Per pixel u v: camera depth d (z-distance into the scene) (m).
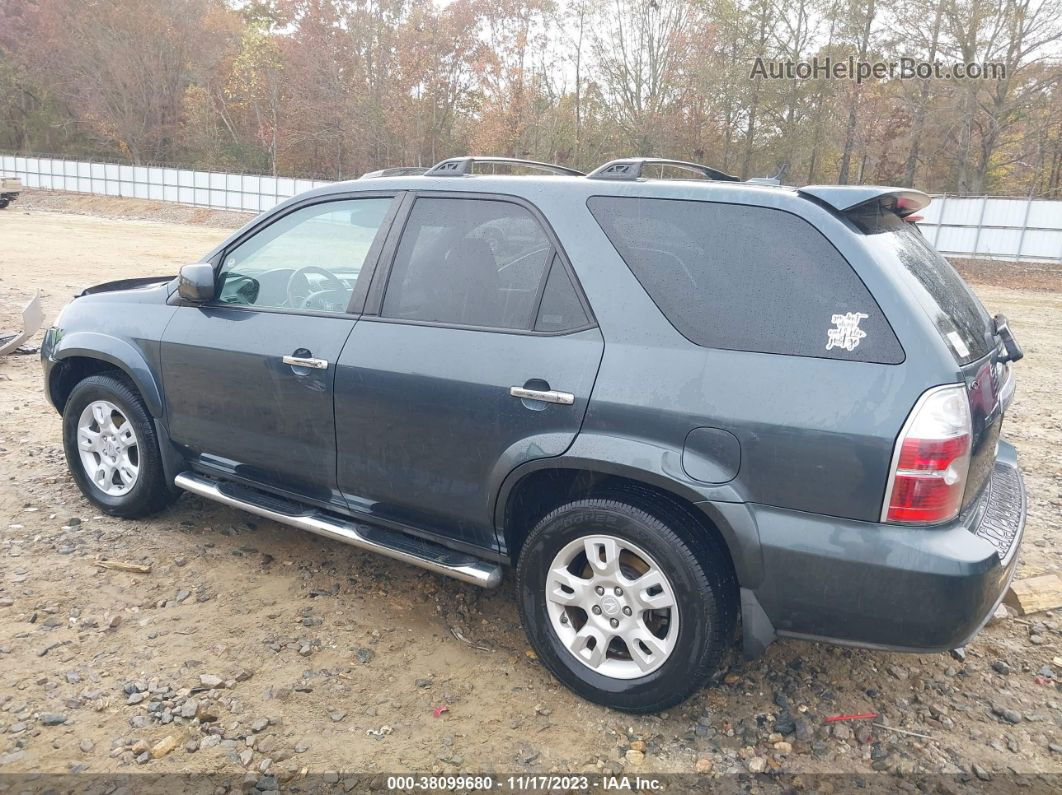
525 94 48.28
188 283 3.83
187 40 66.06
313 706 2.99
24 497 4.66
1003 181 44.66
